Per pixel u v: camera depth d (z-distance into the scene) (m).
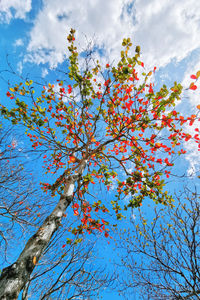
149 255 4.19
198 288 3.30
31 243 2.45
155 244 4.13
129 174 4.84
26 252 2.29
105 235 4.34
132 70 3.77
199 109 3.57
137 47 3.51
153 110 3.97
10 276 1.96
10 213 3.34
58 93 4.40
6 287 1.83
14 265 2.09
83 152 5.52
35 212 4.04
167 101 3.61
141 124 4.13
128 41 3.65
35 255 2.28
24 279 2.03
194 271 3.35
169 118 3.86
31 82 4.05
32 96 4.18
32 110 4.56
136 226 4.75
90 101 4.35
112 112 4.96
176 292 3.52
